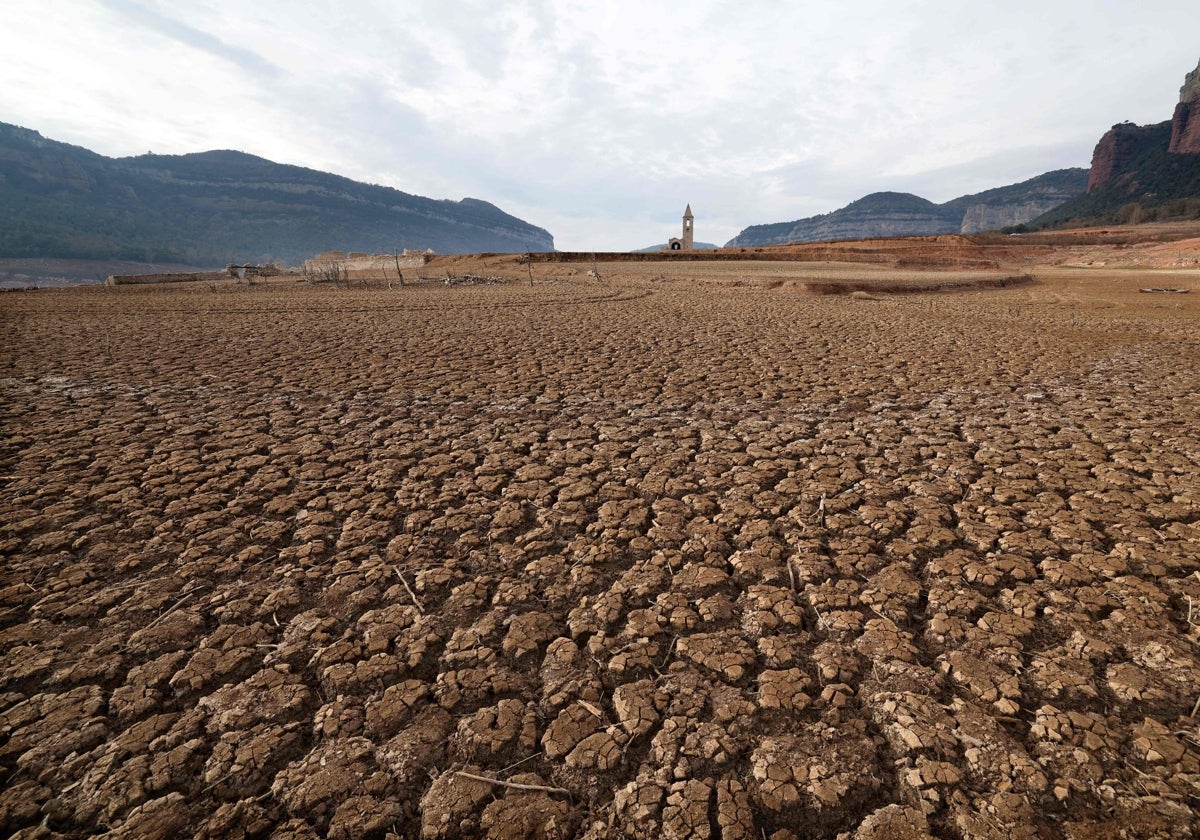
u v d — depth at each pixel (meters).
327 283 33.59
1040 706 2.46
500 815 2.06
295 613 3.19
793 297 22.06
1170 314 16.69
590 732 2.39
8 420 6.47
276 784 2.17
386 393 7.77
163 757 2.28
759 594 3.29
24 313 16.91
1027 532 3.90
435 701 2.57
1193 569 3.44
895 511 4.26
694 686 2.62
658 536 3.96
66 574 3.51
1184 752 2.22
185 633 3.00
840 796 2.10
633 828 2.01
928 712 2.45
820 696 2.56
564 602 3.28
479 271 45.09
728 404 7.24
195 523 4.15
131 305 19.48
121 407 7.01
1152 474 4.81
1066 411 6.73
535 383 8.31
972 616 3.10
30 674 2.73
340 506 4.43
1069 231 92.19
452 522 4.16
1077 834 1.94
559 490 4.71
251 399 7.43
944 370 8.98
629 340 11.89
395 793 2.15
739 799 2.08
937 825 1.99
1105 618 3.03
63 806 2.09
